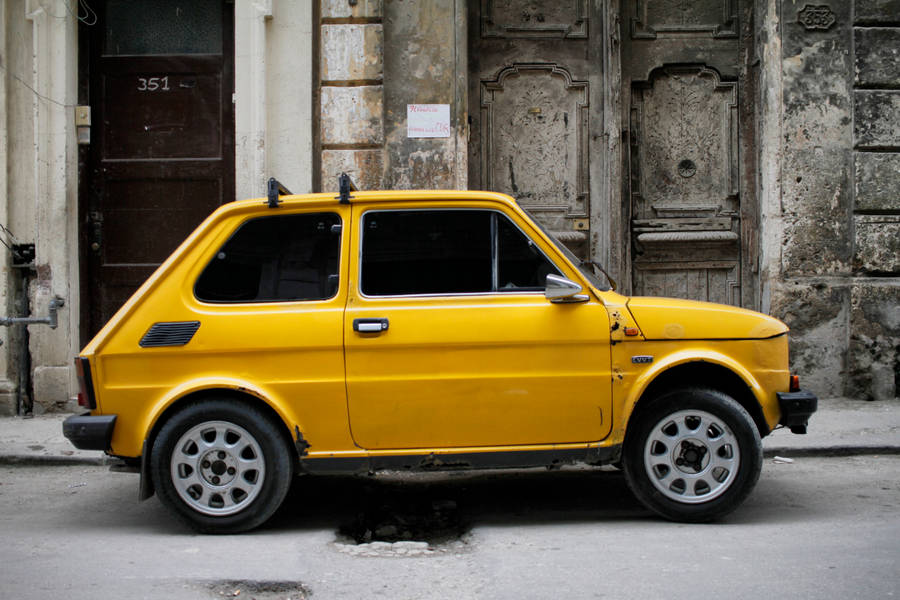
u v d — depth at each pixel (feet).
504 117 28.37
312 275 14.57
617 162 27.58
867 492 16.81
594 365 14.30
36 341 25.71
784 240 26.12
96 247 27.09
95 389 14.19
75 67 26.50
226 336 14.19
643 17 28.37
